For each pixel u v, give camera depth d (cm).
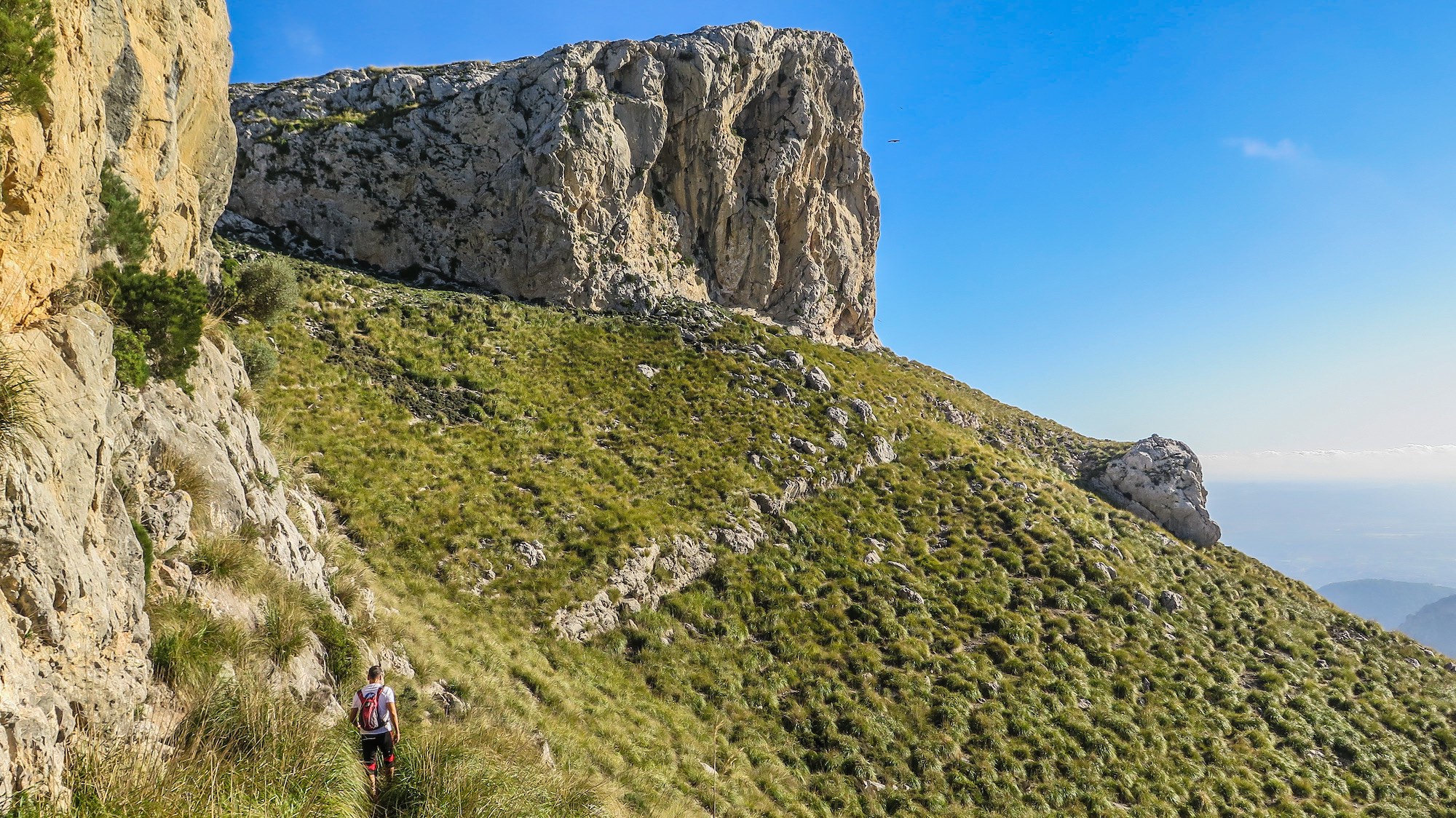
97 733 757
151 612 1023
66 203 952
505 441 3684
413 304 4659
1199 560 4897
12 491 716
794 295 6875
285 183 4953
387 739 1106
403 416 3531
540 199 5297
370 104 5606
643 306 5647
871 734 2603
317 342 3775
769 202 6656
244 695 994
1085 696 3119
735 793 2114
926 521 4256
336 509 2658
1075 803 2541
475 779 1196
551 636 2531
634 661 2641
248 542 1398
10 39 800
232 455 1625
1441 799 2984
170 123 1572
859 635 3161
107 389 1015
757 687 2697
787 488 4066
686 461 4016
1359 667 3953
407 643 1850
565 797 1413
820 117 7119
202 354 1777
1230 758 2958
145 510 1160
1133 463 5859
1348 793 2930
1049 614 3675
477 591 2598
